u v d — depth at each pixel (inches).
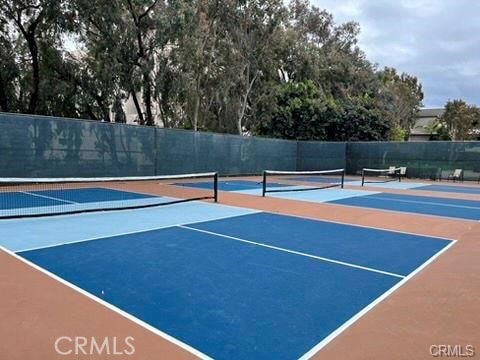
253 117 1195.9
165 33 743.7
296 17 1368.1
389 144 904.9
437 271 190.4
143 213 344.2
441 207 428.5
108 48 763.4
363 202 458.6
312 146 976.9
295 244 239.9
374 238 263.3
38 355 105.0
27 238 239.8
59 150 551.2
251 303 144.5
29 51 774.5
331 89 1406.3
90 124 583.8
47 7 684.1
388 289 163.3
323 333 121.6
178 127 1011.9
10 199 412.8
